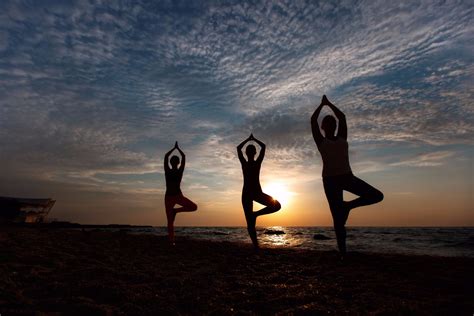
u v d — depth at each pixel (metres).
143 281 3.55
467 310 2.44
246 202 6.24
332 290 3.12
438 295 2.89
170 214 7.75
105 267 4.21
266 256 5.86
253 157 6.34
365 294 2.95
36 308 2.50
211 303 2.73
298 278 3.71
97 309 2.47
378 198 4.52
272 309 2.59
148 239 9.88
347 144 4.71
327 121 4.91
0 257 4.59
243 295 2.97
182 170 7.80
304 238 16.39
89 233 11.84
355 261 4.92
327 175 4.70
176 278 3.66
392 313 2.38
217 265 4.79
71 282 3.31
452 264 4.48
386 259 5.10
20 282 3.26
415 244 11.31
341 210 4.76
